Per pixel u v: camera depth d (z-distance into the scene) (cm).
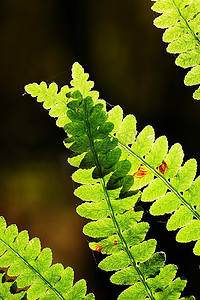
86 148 38
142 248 38
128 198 38
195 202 38
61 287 39
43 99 38
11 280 38
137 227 38
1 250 39
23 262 39
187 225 38
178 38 38
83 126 38
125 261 38
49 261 39
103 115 38
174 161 38
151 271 38
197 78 38
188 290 94
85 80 38
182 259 98
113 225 38
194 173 38
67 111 38
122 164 38
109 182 38
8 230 39
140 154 38
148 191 38
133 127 38
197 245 38
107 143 38
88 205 38
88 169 38
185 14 38
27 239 39
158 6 38
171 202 38
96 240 38
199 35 38
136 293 38
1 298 38
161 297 38
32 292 39
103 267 38
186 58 38
